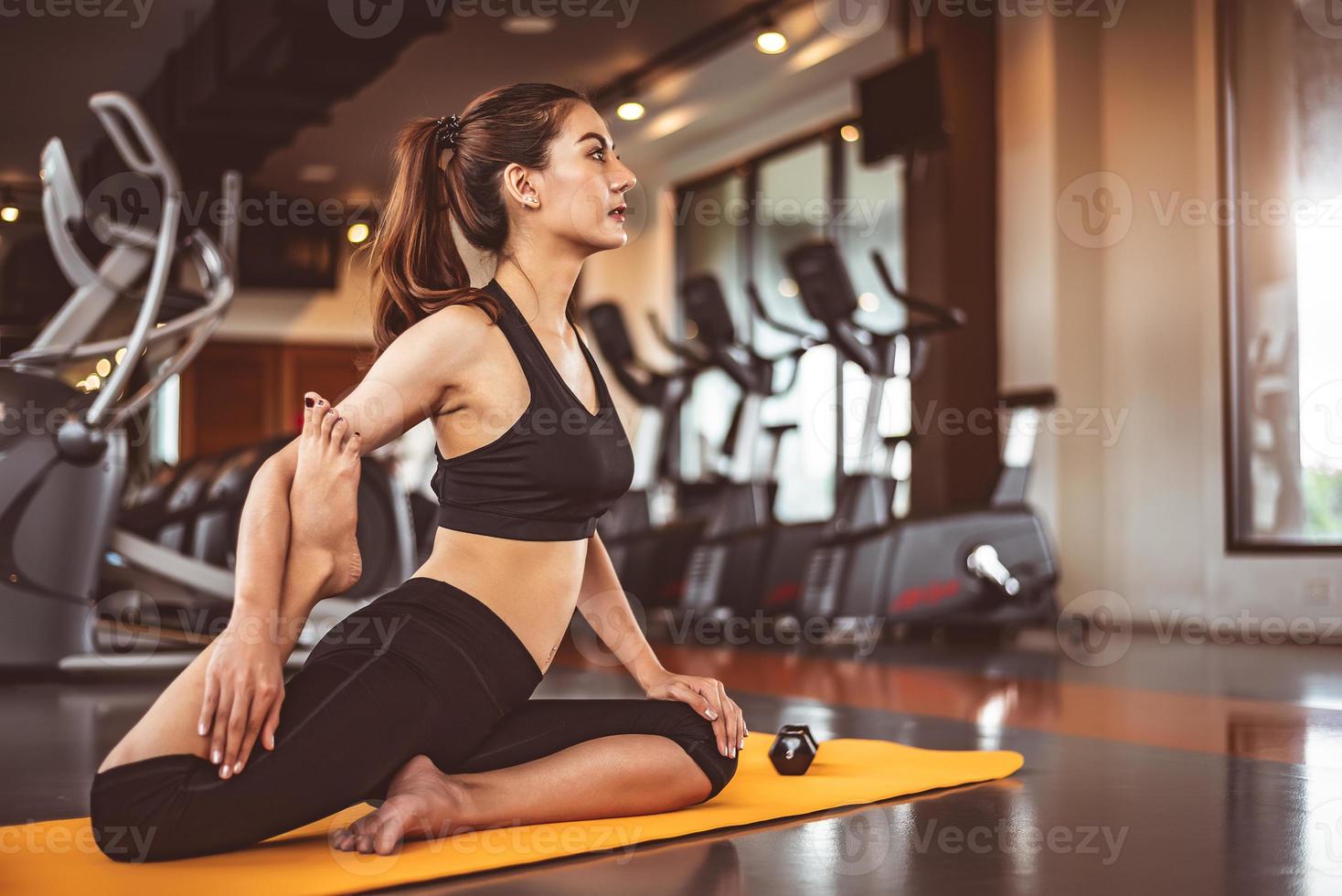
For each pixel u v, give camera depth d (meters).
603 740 1.84
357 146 9.89
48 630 4.00
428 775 1.65
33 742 2.73
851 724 3.10
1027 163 7.23
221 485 5.56
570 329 1.93
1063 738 2.85
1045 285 7.11
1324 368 6.25
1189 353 6.87
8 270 10.13
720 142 9.81
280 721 1.55
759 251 9.52
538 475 1.74
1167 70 7.04
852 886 1.49
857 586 5.70
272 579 1.54
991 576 5.89
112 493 4.13
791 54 8.24
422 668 1.65
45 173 4.26
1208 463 6.69
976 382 7.21
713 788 1.91
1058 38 7.16
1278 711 3.37
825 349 8.63
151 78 8.88
